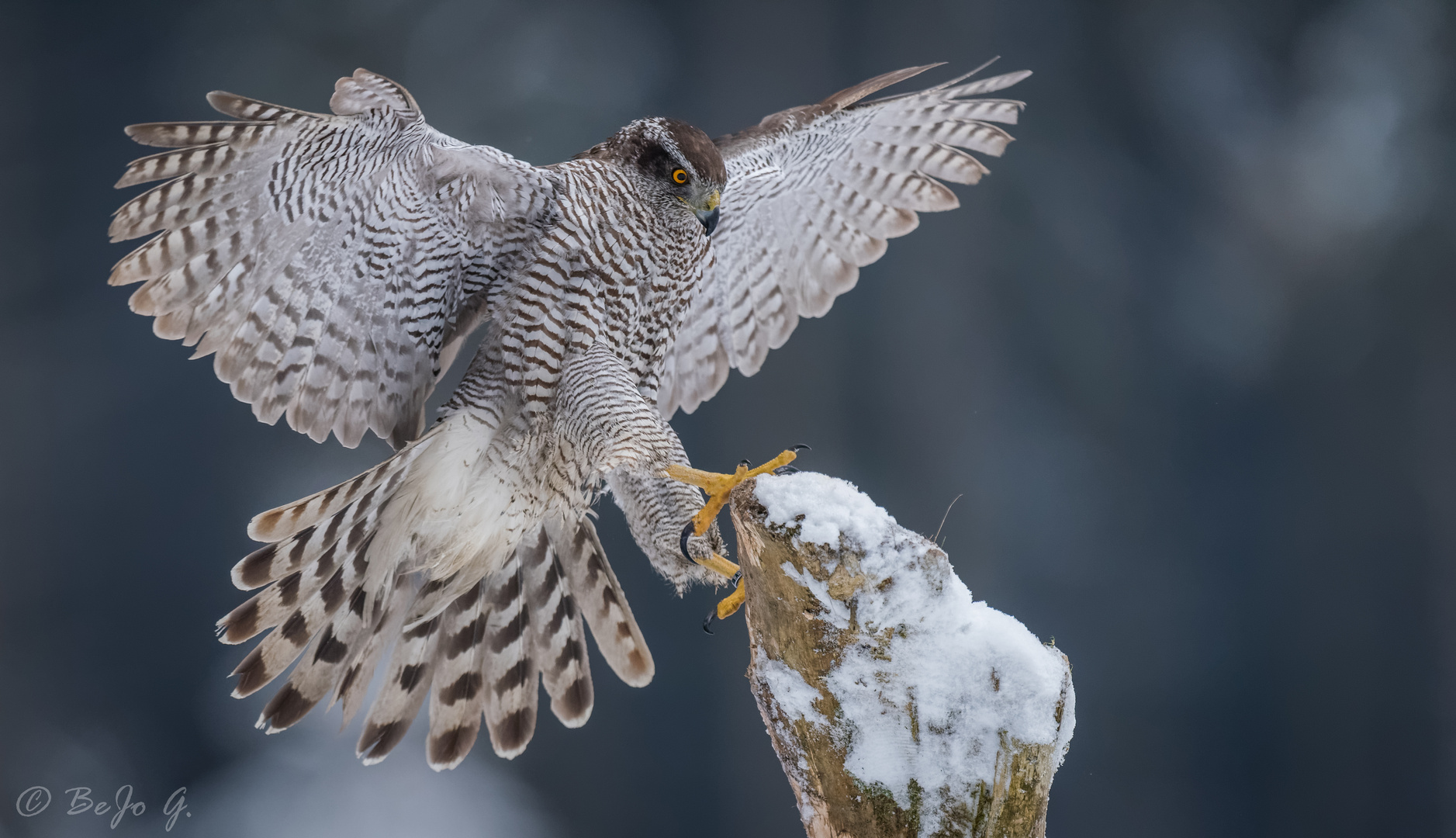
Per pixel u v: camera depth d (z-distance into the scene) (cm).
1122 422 1791
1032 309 1778
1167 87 1883
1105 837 1661
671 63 1933
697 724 1697
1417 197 1848
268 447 1739
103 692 1644
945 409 1748
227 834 1563
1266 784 1705
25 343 1714
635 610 1709
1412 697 1747
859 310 1770
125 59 1789
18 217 1741
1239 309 1867
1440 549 1795
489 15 1858
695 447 1775
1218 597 1775
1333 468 1852
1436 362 1831
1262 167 1883
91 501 1686
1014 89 1838
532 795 1675
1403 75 1880
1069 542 1738
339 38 1836
